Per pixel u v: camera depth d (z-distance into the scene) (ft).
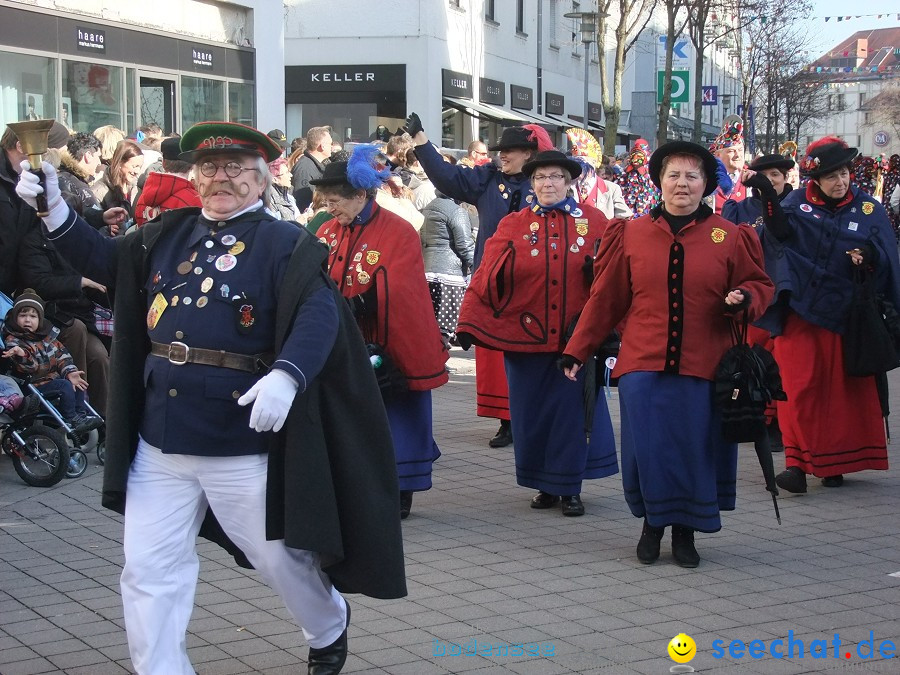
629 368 18.21
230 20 64.85
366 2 86.89
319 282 12.08
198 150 12.10
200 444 11.98
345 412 12.37
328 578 12.82
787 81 164.25
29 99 50.37
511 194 24.90
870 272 23.11
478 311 21.62
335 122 88.89
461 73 92.12
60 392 23.84
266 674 13.89
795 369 23.21
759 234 24.70
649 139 152.76
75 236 12.34
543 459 21.53
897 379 37.70
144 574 12.00
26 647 14.66
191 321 12.05
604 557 18.78
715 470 18.22
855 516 21.49
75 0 52.80
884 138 154.61
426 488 21.09
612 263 18.56
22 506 21.66
